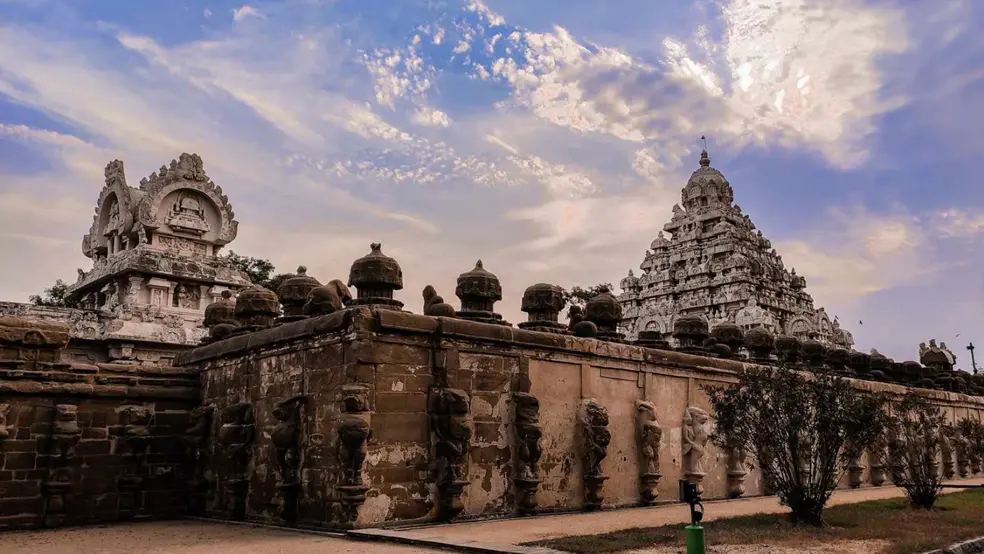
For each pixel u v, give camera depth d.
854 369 34.81
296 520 16.48
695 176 64.75
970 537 14.51
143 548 13.91
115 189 34.69
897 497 24.19
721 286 58.44
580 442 20.00
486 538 13.75
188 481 20.39
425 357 16.86
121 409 19.80
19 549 14.12
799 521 16.20
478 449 17.47
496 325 18.27
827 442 16.70
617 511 19.75
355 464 15.17
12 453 17.70
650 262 64.12
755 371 17.70
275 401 17.95
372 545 13.59
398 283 17.73
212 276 33.78
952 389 41.19
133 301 32.00
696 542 10.59
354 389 15.34
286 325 17.94
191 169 34.72
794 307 59.66
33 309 29.09
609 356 21.22
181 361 22.47
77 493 18.61
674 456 22.88
